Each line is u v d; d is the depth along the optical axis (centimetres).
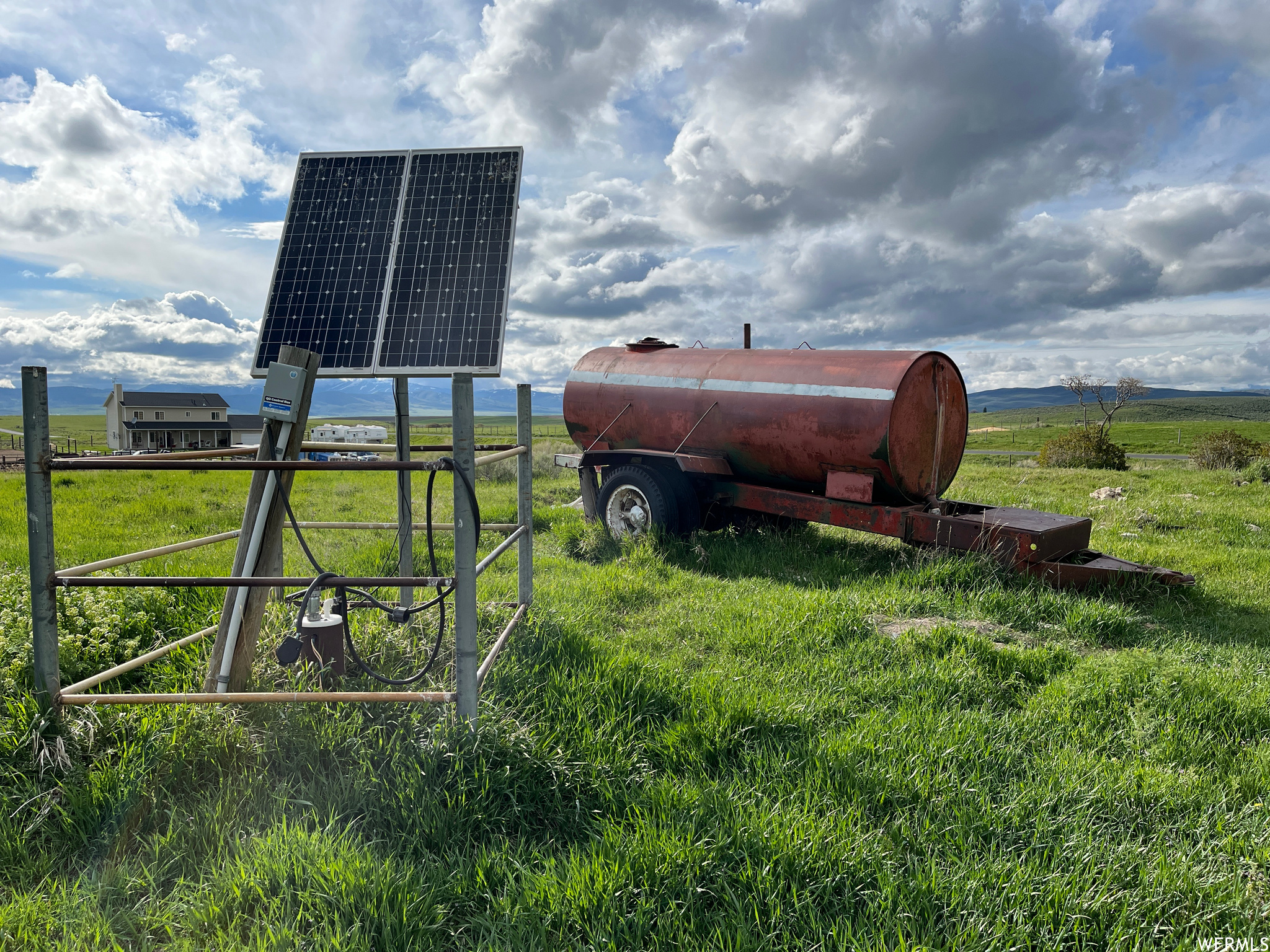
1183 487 1466
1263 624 567
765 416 770
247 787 286
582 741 320
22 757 292
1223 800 298
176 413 7400
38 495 300
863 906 234
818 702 387
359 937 209
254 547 361
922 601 580
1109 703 396
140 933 221
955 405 772
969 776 312
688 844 249
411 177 519
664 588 632
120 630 420
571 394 946
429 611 476
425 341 454
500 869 245
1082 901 230
